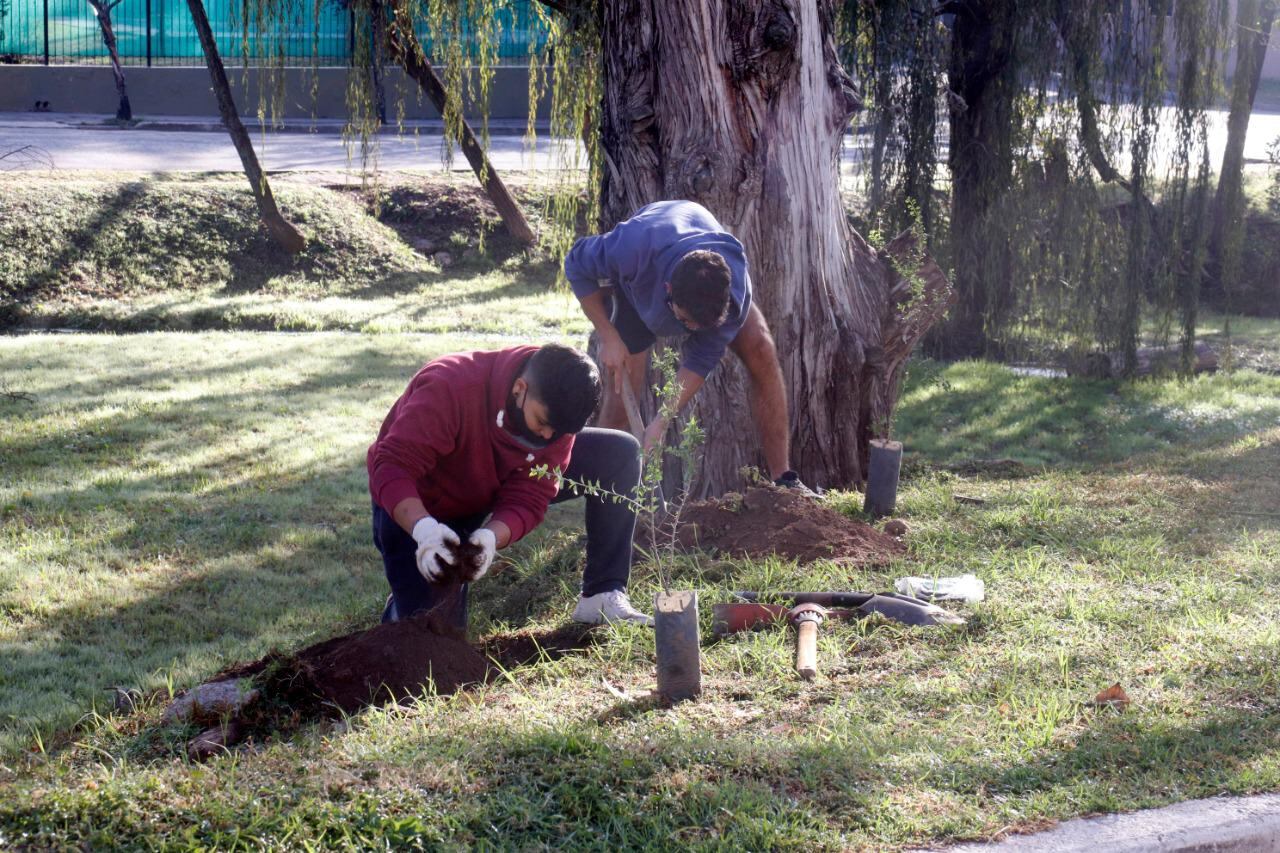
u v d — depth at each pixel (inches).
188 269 661.9
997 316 561.9
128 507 303.0
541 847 107.6
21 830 104.6
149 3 1096.8
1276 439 371.6
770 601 179.5
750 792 116.3
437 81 668.7
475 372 149.6
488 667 159.8
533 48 558.3
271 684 146.4
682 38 260.1
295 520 300.4
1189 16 512.1
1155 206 537.3
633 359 214.2
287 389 452.4
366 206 755.4
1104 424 441.7
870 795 117.7
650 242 187.3
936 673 152.7
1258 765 125.3
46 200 672.4
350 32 552.4
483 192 784.3
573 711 140.9
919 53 512.7
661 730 132.9
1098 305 533.0
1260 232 743.1
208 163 834.2
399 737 129.5
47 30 1091.9
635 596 188.2
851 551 206.2
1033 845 109.6
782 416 233.8
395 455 147.2
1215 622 168.6
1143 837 111.1
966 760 125.7
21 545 269.6
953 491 262.2
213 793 112.5
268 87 1077.1
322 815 108.8
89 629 225.6
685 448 163.8
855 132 546.0
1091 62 518.0
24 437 366.9
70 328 591.8
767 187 263.9
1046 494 253.9
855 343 278.4
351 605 240.8
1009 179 537.3
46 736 169.3
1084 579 192.2
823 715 139.6
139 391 437.7
